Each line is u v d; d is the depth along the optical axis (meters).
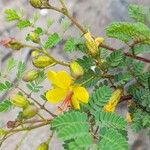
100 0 0.43
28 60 0.43
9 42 0.24
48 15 0.45
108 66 0.25
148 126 0.26
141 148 0.34
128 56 0.27
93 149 0.18
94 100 0.22
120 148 0.18
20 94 0.25
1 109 0.24
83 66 0.25
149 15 0.28
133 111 0.27
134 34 0.24
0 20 0.48
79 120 0.18
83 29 0.25
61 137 0.17
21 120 0.23
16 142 0.40
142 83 0.27
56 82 0.22
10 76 0.42
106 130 0.19
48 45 0.25
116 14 0.41
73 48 0.26
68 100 0.22
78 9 0.44
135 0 0.41
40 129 0.39
